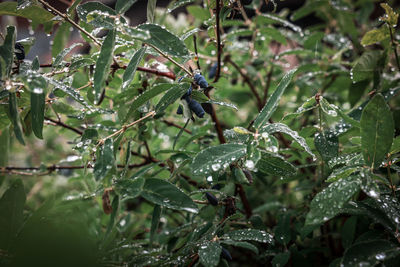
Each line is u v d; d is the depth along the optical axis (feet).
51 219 1.82
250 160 1.44
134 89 1.96
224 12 1.77
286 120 1.72
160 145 2.43
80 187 2.47
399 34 2.34
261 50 2.87
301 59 3.23
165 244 2.12
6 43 1.57
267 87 2.69
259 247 2.06
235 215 1.73
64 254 1.58
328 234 2.11
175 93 1.62
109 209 1.52
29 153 2.78
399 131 1.98
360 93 2.24
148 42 1.56
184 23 2.62
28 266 1.55
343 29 2.88
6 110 1.73
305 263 1.97
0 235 1.65
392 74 2.28
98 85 1.45
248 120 2.31
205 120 2.34
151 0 1.67
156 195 1.51
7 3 1.72
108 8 1.76
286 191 2.79
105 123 2.09
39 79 1.52
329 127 1.90
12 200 1.70
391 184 1.54
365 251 1.40
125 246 1.80
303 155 1.96
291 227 2.11
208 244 1.59
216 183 1.81
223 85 2.66
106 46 1.48
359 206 1.53
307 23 4.30
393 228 1.48
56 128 2.44
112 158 1.53
